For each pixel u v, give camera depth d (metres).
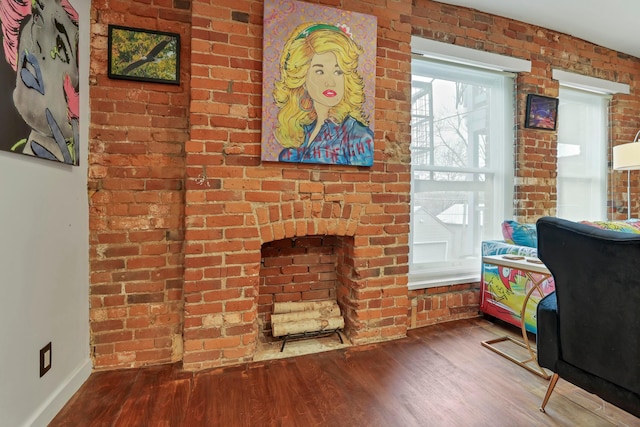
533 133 2.99
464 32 2.68
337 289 2.45
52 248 1.46
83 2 1.73
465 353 2.06
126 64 1.84
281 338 2.24
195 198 1.84
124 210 1.86
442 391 1.64
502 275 2.46
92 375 1.77
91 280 1.81
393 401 1.56
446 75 2.76
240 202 1.92
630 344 1.13
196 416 1.44
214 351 1.89
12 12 1.15
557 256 1.33
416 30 2.53
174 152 1.93
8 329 1.17
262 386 1.68
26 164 1.27
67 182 1.59
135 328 1.88
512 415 1.46
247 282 1.94
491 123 2.94
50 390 1.42
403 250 2.31
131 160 1.87
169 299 1.93
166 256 1.92
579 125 3.40
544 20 2.87
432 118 2.72
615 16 2.79
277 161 1.97
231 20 1.88
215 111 1.86
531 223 2.96
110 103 1.83
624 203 3.53
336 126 2.07
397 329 2.29
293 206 2.02
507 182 2.97
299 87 1.98
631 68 3.55
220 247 1.89
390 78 2.25
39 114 1.33
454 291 2.67
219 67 1.86
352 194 2.16
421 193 2.70
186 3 1.94
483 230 2.90
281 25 1.93
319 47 2.02
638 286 1.09
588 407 1.51
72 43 1.61
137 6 1.86
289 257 2.34
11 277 1.19
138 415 1.44
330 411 1.48
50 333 1.43
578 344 1.31
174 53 1.91
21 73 1.21
